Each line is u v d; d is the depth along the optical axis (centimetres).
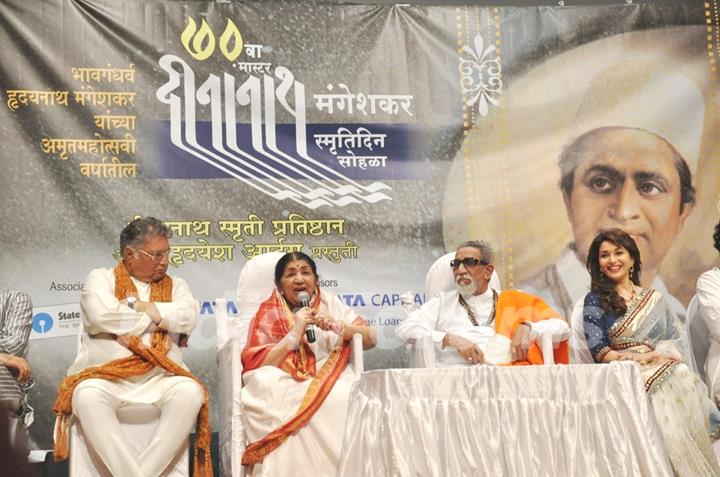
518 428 371
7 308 523
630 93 627
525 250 608
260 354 485
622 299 539
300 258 510
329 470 454
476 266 516
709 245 616
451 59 621
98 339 473
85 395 446
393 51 618
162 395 464
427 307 527
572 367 378
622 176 619
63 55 583
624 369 381
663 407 502
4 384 503
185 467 464
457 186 610
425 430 367
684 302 609
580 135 622
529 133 619
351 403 386
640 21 634
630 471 367
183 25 601
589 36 630
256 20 609
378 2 645
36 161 570
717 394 570
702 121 628
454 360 504
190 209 584
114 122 583
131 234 494
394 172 607
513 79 623
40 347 553
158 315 476
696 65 634
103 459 442
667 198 618
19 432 514
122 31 593
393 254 600
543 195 614
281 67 608
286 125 603
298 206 596
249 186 594
